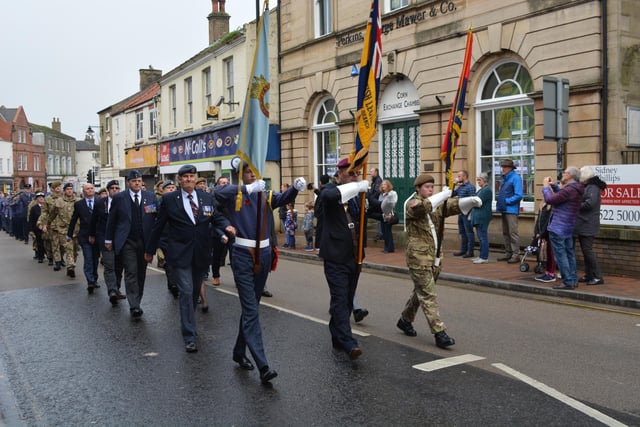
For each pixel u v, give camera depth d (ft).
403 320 22.08
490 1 41.83
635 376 17.10
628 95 35.76
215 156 80.23
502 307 26.63
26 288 35.37
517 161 41.91
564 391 15.93
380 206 21.59
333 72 58.49
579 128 36.47
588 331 22.18
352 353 18.47
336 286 18.97
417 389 16.24
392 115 52.49
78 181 283.38
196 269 21.53
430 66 46.93
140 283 27.30
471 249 40.34
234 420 14.42
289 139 66.28
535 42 38.75
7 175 230.07
